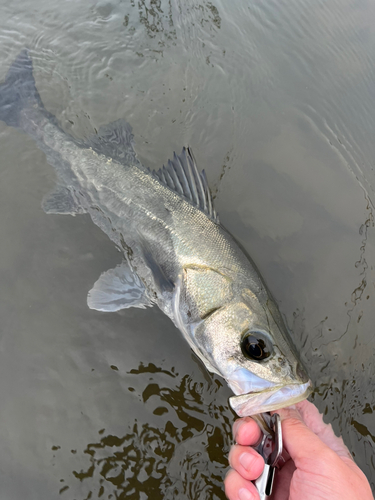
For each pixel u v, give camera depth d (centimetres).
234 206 44
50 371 34
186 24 63
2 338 35
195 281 35
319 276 39
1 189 43
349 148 52
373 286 40
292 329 36
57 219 42
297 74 60
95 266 39
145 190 41
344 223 44
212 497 29
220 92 56
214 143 51
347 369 35
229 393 33
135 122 53
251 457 25
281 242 42
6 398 33
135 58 59
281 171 48
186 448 31
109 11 62
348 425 33
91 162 45
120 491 29
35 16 61
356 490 24
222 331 32
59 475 30
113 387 34
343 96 58
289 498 26
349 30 68
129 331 36
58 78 55
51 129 47
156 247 39
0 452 30
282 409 28
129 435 32
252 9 67
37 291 37
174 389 34
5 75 54
